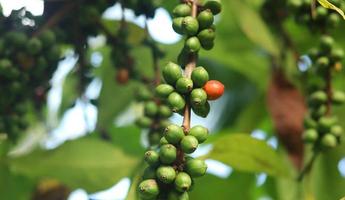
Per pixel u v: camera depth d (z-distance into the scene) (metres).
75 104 0.89
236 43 1.04
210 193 0.98
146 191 0.56
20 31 0.76
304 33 1.03
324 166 0.91
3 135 0.80
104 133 0.95
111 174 0.84
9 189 0.93
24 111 0.80
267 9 0.90
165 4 0.96
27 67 0.76
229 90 1.08
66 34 0.80
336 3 0.76
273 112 0.88
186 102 0.59
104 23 0.87
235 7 0.89
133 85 0.96
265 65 1.04
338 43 0.96
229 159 0.78
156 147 0.78
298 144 0.86
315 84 0.81
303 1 0.80
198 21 0.62
